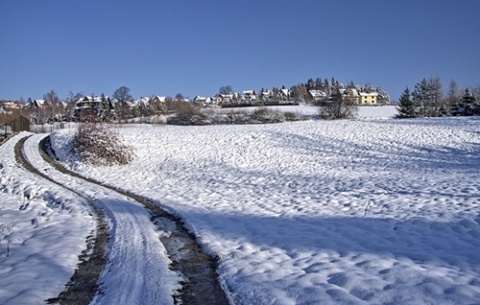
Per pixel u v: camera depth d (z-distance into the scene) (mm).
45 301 6172
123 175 21047
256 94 140750
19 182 17844
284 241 8812
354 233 9266
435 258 7148
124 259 7902
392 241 8594
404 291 5727
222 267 7484
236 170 23172
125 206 13062
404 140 32250
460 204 11742
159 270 7262
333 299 5680
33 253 8445
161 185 18141
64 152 26125
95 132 24812
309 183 17922
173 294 6363
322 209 12219
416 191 14211
